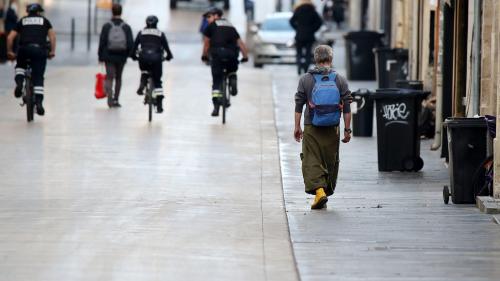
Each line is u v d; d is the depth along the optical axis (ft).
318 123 114.11
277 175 137.28
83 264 90.22
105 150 152.87
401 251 96.17
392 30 276.41
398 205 118.01
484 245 98.53
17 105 204.13
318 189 114.52
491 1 138.41
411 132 140.26
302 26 282.97
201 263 91.40
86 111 196.65
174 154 151.02
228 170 139.95
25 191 122.83
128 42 201.26
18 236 100.22
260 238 101.30
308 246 98.02
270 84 255.50
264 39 320.50
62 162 142.61
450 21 164.04
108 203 116.67
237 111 202.49
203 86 245.65
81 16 475.72
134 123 181.98
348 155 155.22
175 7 505.66
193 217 110.42
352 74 273.95
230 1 538.88
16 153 149.07
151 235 101.60
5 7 387.75
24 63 180.65
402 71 229.04
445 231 104.47
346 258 93.50
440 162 149.38
